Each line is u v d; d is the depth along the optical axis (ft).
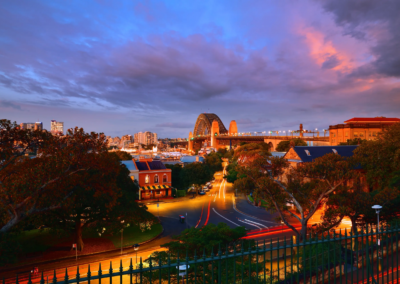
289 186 106.93
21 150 80.48
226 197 255.09
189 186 268.00
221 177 411.95
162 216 186.70
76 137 86.99
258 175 108.68
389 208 98.94
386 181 143.84
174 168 295.28
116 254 121.08
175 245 72.02
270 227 152.97
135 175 247.50
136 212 132.26
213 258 24.44
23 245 123.24
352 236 30.99
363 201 93.45
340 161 95.86
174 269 57.36
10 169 84.69
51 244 127.65
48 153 81.35
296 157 199.31
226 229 75.72
